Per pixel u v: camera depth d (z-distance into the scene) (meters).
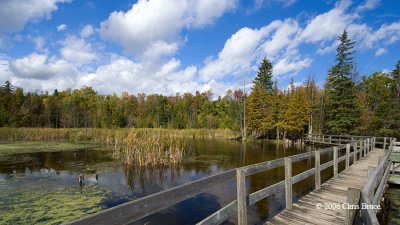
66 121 47.88
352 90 24.86
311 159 17.23
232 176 3.65
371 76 36.38
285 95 36.16
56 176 11.88
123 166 14.30
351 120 24.42
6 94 51.62
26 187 10.00
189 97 66.06
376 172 4.04
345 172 8.82
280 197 8.67
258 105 34.75
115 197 8.92
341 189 6.59
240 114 36.81
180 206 8.12
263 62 43.94
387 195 8.76
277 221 4.51
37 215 7.23
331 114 26.42
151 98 64.62
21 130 29.28
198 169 13.66
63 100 54.31
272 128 34.09
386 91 31.84
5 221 6.80
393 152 13.11
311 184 10.16
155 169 13.59
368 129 25.94
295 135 33.75
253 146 25.88
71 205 8.07
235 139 34.88
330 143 22.91
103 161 15.79
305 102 31.53
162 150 15.35
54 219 6.96
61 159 16.42
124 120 50.50
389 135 23.50
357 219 3.04
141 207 2.15
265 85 42.91
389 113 23.84
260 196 4.36
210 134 37.50
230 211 3.52
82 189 9.84
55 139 30.09
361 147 12.32
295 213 4.91
